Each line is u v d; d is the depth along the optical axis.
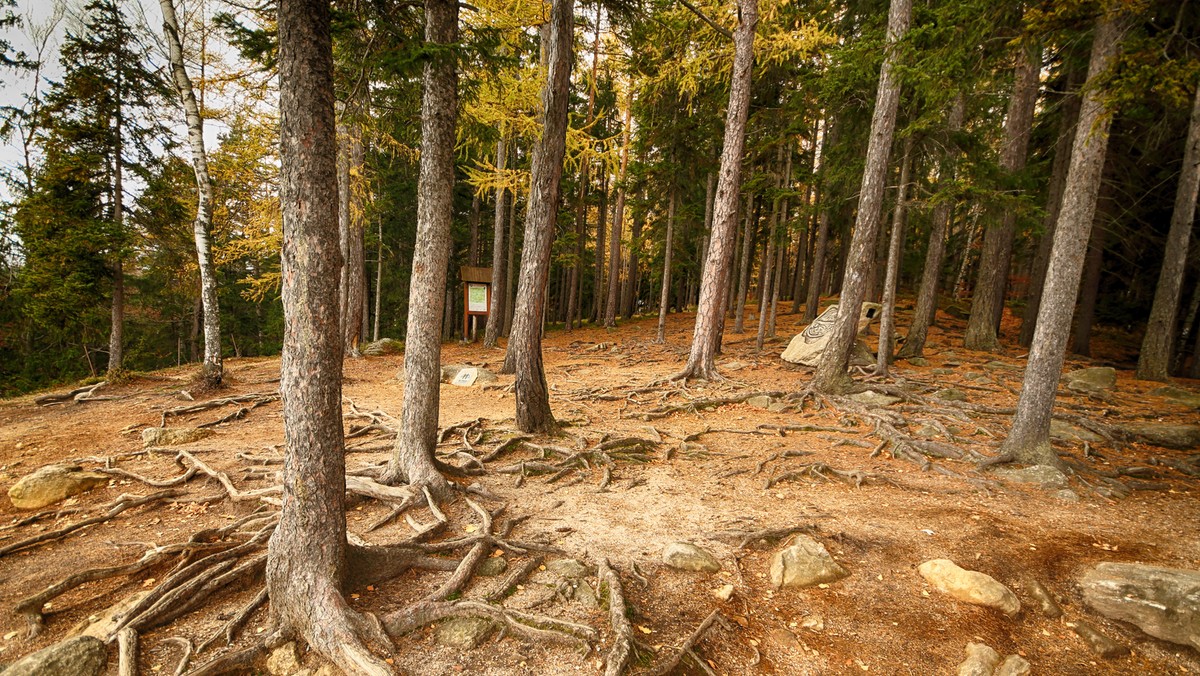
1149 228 16.05
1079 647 3.66
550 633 3.45
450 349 20.19
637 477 6.92
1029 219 12.26
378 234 24.23
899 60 8.00
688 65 14.40
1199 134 11.43
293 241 3.35
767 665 3.39
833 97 12.32
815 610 3.97
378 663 3.09
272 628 3.51
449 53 4.94
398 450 6.15
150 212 16.09
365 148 18.06
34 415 9.81
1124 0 5.11
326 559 3.57
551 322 33.22
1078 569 4.48
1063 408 9.64
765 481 6.62
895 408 9.71
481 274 21.83
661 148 18.55
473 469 6.73
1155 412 9.27
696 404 10.59
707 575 4.37
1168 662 3.49
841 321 10.85
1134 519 5.48
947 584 4.20
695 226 22.27
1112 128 13.81
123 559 4.55
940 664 3.46
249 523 5.11
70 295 14.34
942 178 12.20
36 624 3.51
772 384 12.12
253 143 13.03
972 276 29.17
